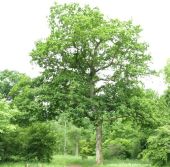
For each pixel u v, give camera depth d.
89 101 35.09
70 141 64.31
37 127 36.22
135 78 38.28
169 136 28.64
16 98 38.06
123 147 51.38
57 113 37.31
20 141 35.31
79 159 44.78
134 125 42.94
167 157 29.19
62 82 37.00
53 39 36.81
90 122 36.31
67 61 38.62
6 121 30.17
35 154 35.31
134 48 37.53
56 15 38.34
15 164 30.72
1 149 33.41
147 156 29.67
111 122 39.50
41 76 38.97
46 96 35.97
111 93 37.88
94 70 38.88
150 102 38.25
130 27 38.12
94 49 38.03
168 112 43.56
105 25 37.53
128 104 37.06
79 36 35.97
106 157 50.94
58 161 39.22
